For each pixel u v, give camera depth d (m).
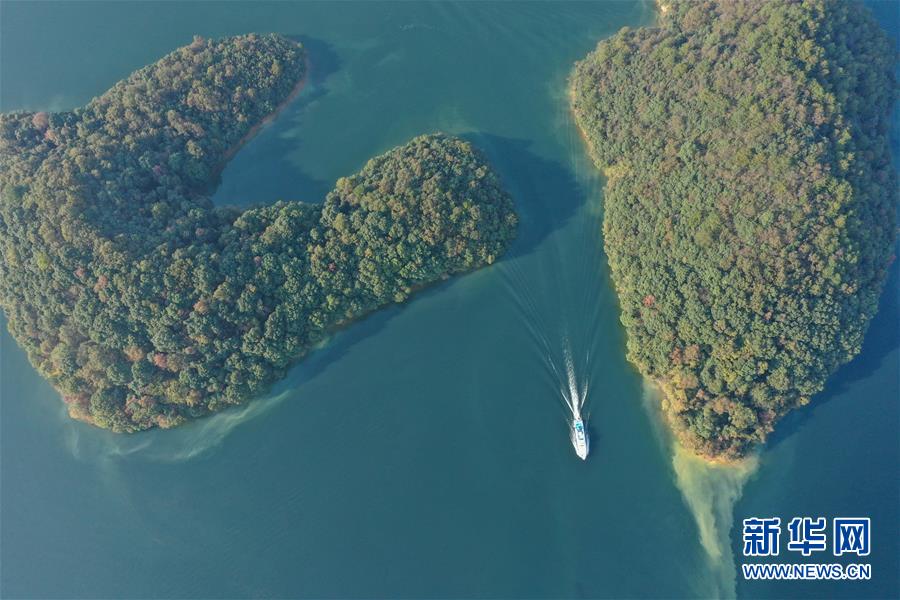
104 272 131.62
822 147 126.31
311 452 137.00
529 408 136.38
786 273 124.38
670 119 143.00
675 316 131.12
